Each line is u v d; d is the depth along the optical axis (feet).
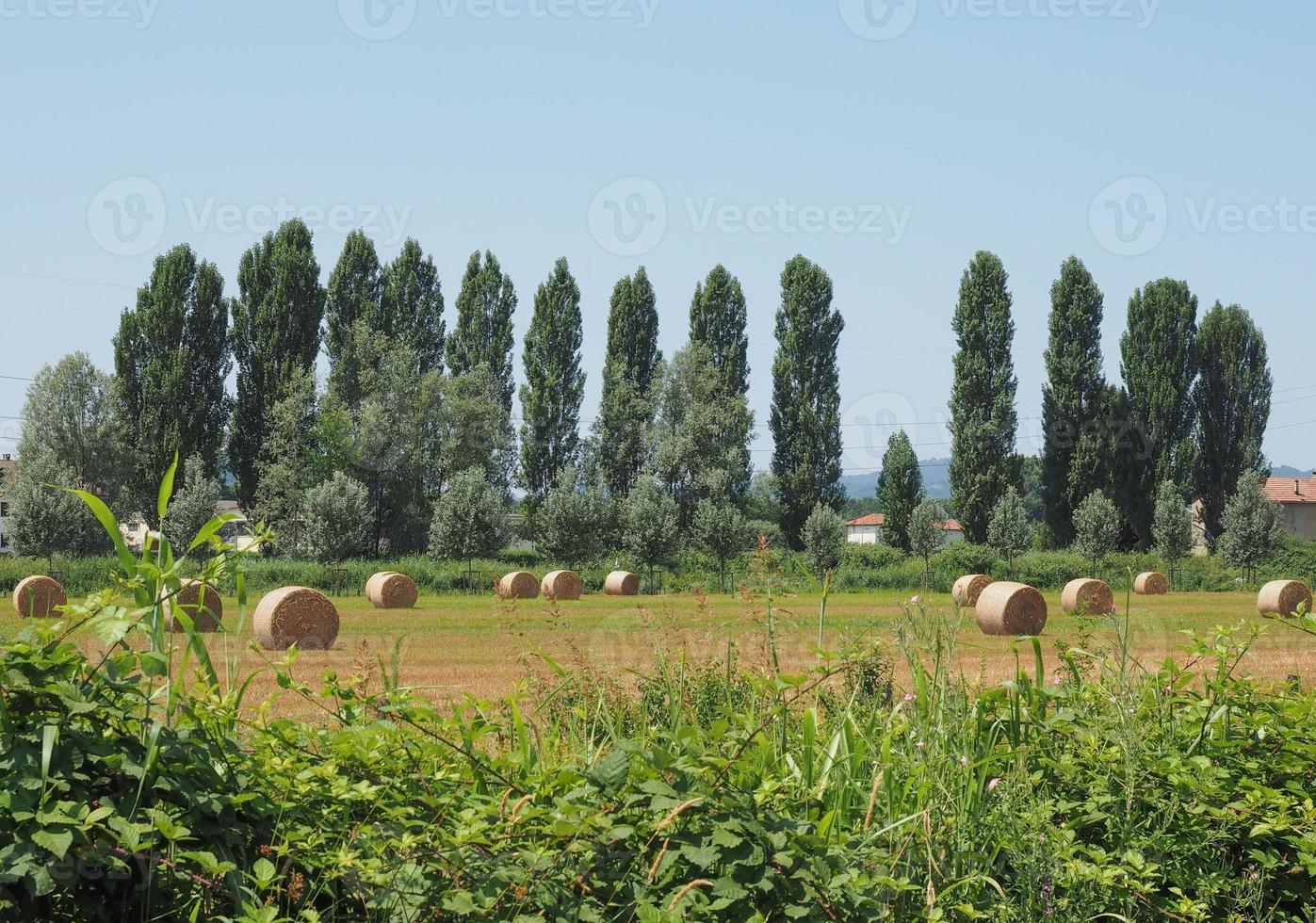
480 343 229.86
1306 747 15.02
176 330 205.46
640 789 10.83
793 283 221.05
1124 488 211.41
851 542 215.92
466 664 59.77
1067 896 12.80
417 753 12.25
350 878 10.12
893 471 219.00
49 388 202.59
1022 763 14.62
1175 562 188.55
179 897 9.77
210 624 49.16
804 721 14.73
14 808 8.85
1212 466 215.72
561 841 10.46
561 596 146.61
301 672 46.47
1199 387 216.33
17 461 216.33
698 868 10.57
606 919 10.25
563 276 223.30
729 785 11.07
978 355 211.00
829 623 27.48
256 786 10.88
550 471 220.64
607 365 234.38
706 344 233.96
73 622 10.33
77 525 173.27
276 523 192.34
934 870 12.56
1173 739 15.65
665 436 225.56
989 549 190.08
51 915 9.36
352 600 138.62
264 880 9.58
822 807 12.95
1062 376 212.64
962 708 16.26
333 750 11.50
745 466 225.97
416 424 214.90
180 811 9.81
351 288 221.87
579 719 19.53
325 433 206.59
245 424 211.61
